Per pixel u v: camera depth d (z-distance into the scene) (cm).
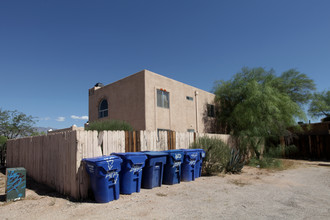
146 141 841
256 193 671
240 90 1748
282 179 902
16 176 604
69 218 462
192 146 1030
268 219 459
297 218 464
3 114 1933
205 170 1014
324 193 677
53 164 738
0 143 1667
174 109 1631
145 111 1395
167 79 1605
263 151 1532
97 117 1853
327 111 2728
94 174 567
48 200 595
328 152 1692
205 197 622
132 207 530
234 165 1048
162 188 722
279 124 1482
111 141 718
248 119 1513
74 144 621
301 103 1962
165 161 753
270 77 1755
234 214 488
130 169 641
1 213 500
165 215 479
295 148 1717
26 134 2108
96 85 1973
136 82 1487
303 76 1922
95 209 517
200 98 1917
